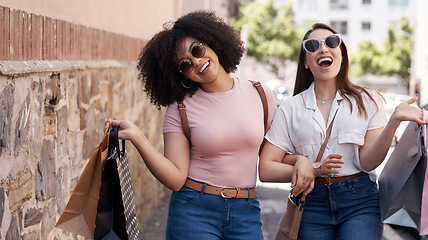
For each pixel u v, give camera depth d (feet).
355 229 10.68
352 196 10.85
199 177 10.59
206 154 10.52
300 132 11.02
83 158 14.29
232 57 11.06
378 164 10.68
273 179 11.10
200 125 10.52
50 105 11.36
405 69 157.28
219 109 10.61
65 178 12.56
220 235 10.62
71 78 13.03
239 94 10.79
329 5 208.33
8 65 8.91
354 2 206.69
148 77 10.92
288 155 11.23
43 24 11.22
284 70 175.42
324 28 11.30
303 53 11.50
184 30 10.62
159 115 30.68
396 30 206.69
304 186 10.58
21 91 9.54
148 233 21.35
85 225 9.20
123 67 19.93
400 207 10.81
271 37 168.76
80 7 14.60
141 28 26.22
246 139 10.55
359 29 207.82
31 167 10.14
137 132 9.67
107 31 17.95
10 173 8.98
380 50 160.25
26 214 9.87
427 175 10.28
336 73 10.99
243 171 10.64
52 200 11.55
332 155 10.18
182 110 10.63
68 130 12.80
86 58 15.02
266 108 10.98
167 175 10.11
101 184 9.05
